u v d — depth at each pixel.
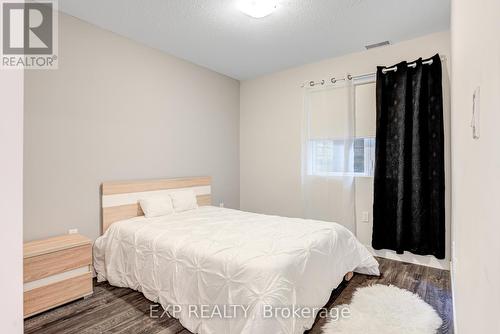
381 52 3.22
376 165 3.14
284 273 1.63
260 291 1.54
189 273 1.91
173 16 2.54
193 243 2.03
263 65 3.84
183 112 3.61
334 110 3.54
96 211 2.71
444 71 2.80
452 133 2.30
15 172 0.53
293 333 1.57
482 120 0.62
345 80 3.45
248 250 1.84
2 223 0.52
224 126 4.26
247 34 2.90
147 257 2.21
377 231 3.17
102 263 2.60
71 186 2.54
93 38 2.69
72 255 2.21
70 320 1.97
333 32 2.84
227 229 2.37
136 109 3.06
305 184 3.78
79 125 2.59
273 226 2.48
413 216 2.93
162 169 3.35
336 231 2.43
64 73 2.48
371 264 2.64
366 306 2.11
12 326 0.53
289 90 3.99
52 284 2.09
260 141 4.32
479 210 0.67
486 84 0.57
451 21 2.32
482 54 0.62
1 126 0.52
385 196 3.14
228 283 1.69
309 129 3.75
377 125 3.13
